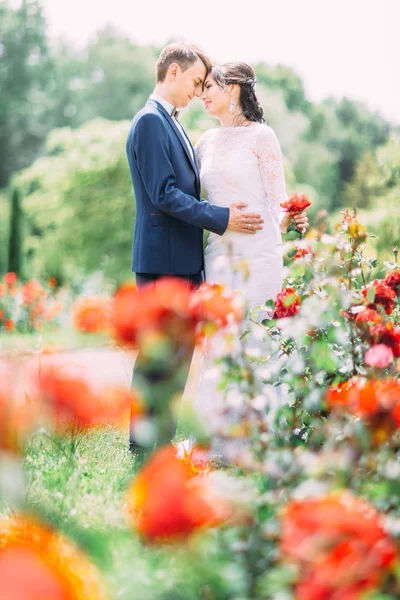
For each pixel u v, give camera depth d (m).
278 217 3.87
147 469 1.31
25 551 1.09
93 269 22.80
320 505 1.29
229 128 4.00
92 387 1.37
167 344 1.85
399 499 1.78
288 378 2.58
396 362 2.62
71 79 39.88
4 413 1.29
